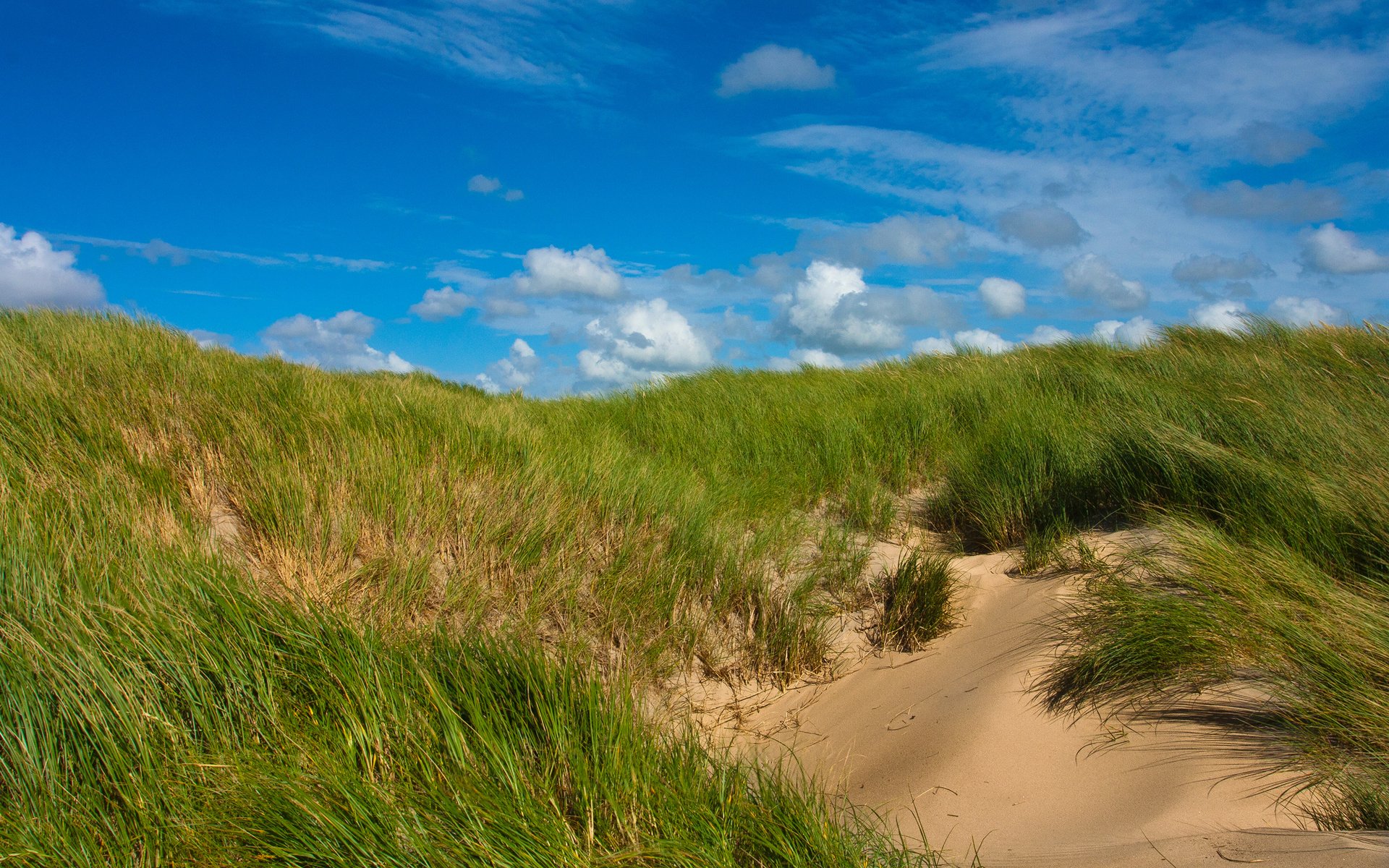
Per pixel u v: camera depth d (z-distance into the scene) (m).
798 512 6.04
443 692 2.77
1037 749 2.96
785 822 2.34
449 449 5.17
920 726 3.36
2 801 2.21
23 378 4.68
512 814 2.28
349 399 5.91
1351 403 5.66
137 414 4.73
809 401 8.79
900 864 2.27
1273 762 2.54
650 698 3.85
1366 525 3.73
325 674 2.81
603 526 4.88
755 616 4.51
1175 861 2.09
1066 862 2.24
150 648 2.68
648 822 2.33
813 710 3.89
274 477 4.21
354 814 2.19
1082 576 4.18
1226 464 4.62
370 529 4.23
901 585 4.57
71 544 3.14
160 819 2.21
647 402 8.81
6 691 2.40
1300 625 3.05
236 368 6.40
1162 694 3.03
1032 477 5.53
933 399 7.98
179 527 3.60
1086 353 9.32
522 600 4.05
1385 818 2.19
